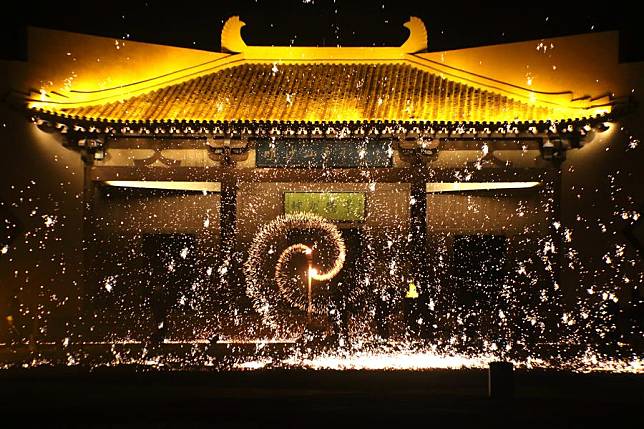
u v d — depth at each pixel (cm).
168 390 2028
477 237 3650
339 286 3666
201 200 3691
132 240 3575
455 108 3388
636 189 3228
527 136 3247
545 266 3459
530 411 1725
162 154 3381
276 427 1573
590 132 3244
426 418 1652
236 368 2452
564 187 3253
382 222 3678
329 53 3809
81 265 3291
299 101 3491
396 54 3784
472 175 3253
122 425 1599
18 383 2152
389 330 3209
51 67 3372
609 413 1706
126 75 3556
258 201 3703
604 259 3228
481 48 3591
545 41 3466
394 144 3284
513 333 3183
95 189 3356
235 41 3806
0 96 3238
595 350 2927
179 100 3500
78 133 3281
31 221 3256
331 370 2386
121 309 3475
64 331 3231
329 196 3694
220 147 3297
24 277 3231
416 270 3244
